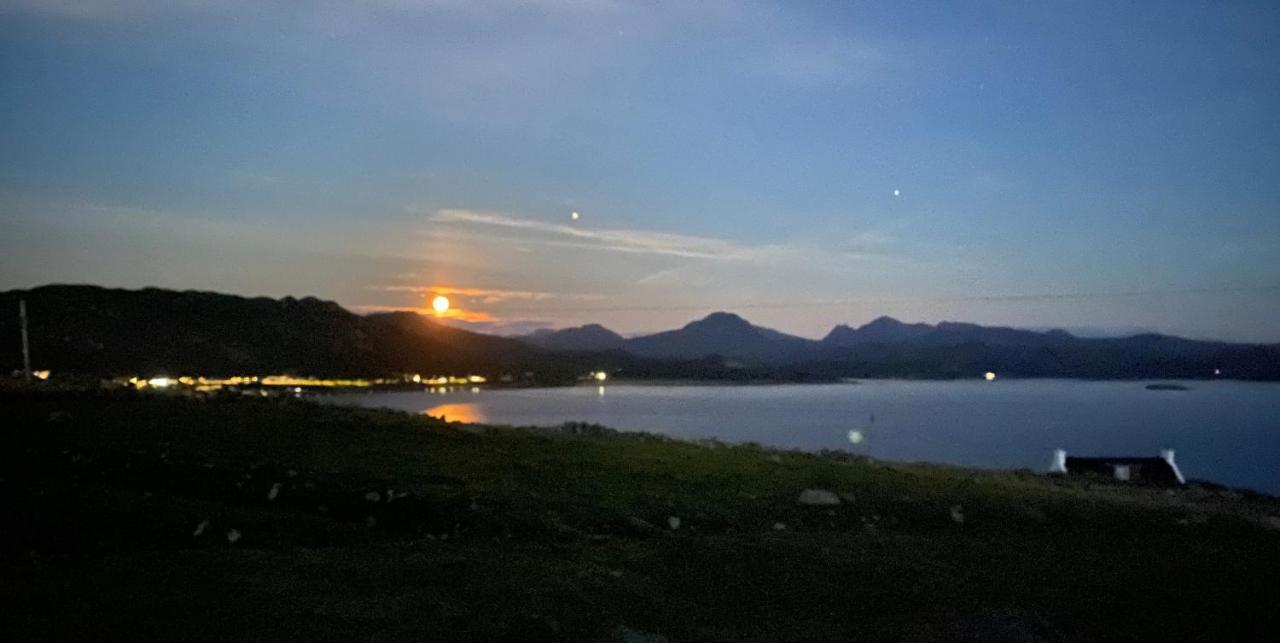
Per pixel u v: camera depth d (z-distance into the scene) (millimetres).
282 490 16766
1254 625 12789
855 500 19812
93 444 19344
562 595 11781
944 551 16125
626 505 17703
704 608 12172
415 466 19609
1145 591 14164
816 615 12227
